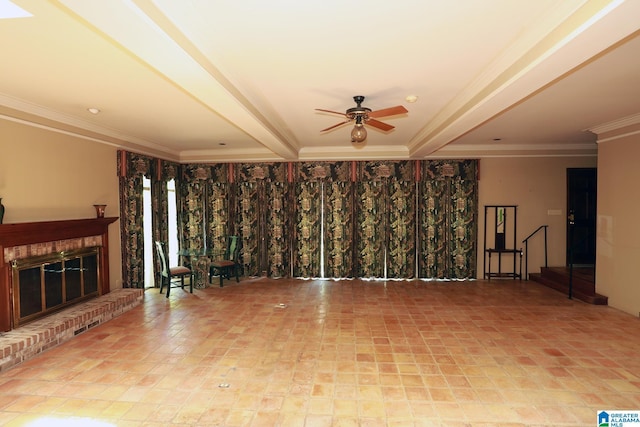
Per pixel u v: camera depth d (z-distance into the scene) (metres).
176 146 6.72
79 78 3.18
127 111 4.29
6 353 3.26
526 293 5.88
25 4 1.96
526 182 6.77
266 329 4.27
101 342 3.89
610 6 1.66
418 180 6.81
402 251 6.91
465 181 6.79
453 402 2.75
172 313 4.89
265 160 7.10
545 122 4.89
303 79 3.21
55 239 4.30
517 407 2.68
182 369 3.27
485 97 3.12
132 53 2.27
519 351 3.64
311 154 6.99
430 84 3.34
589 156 6.69
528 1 1.99
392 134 5.71
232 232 7.26
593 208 6.77
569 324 4.40
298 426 2.47
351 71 3.03
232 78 3.06
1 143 3.78
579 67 2.78
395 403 2.74
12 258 3.74
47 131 4.35
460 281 6.75
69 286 4.53
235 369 3.27
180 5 1.99
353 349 3.70
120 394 2.86
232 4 2.01
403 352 3.62
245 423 2.50
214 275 7.21
